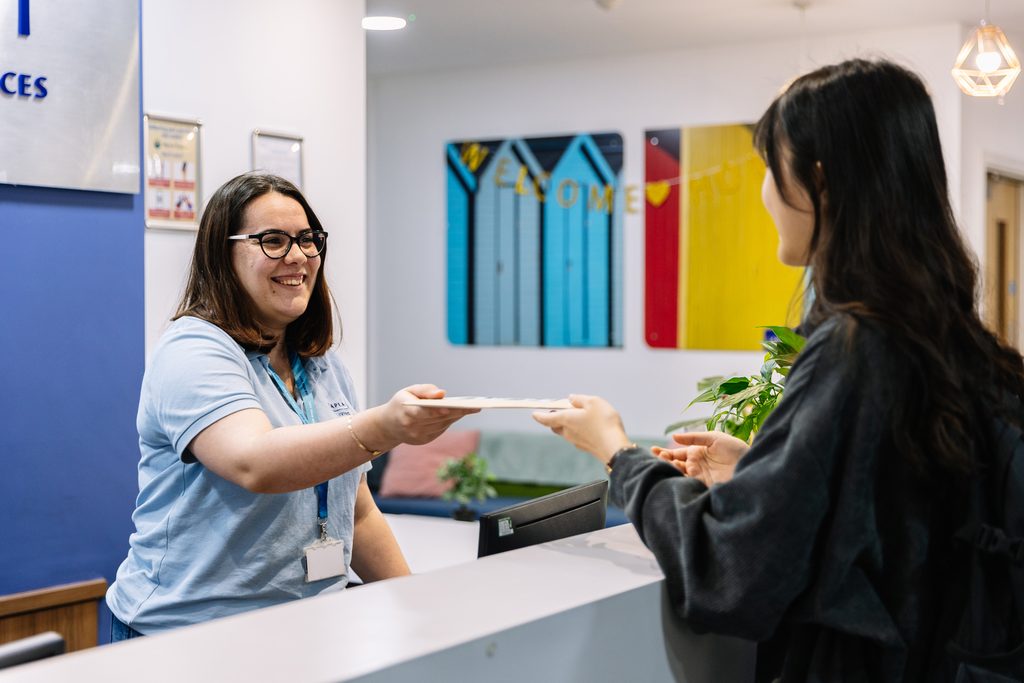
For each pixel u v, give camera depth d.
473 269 6.64
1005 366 1.22
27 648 1.09
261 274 1.78
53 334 2.67
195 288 1.83
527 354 6.55
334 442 1.56
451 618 1.03
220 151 3.31
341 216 3.77
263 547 1.75
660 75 6.10
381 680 0.90
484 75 6.55
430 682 0.94
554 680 1.07
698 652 1.28
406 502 6.04
